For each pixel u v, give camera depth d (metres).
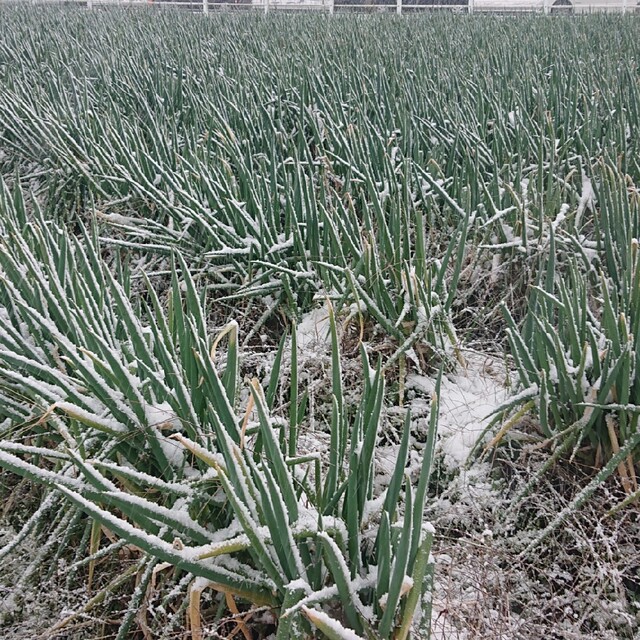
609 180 3.61
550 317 2.69
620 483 2.31
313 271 3.44
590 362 2.39
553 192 3.89
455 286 3.06
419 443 2.72
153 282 3.95
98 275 2.74
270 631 1.91
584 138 4.70
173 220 4.21
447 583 2.02
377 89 6.21
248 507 1.69
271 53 8.12
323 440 2.62
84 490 1.78
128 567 2.07
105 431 2.00
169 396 2.06
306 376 2.98
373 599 1.62
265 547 1.59
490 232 3.56
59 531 2.14
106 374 2.02
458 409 2.78
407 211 3.37
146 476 1.84
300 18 12.97
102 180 4.70
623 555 2.19
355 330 3.14
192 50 8.52
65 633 2.05
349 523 1.63
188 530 1.76
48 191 4.96
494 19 12.53
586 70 6.60
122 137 5.07
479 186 3.97
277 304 3.39
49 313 2.64
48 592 2.12
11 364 2.32
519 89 5.93
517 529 2.37
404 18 12.84
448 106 5.46
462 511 2.35
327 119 5.05
